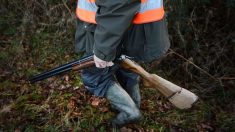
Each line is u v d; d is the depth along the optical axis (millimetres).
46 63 3775
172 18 3693
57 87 3467
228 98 3557
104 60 2178
